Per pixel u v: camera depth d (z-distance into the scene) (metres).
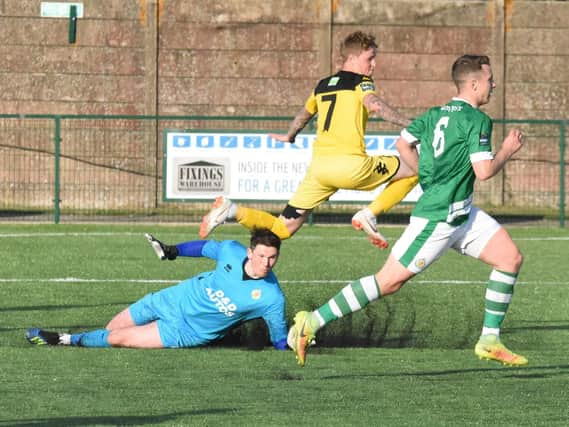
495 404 18.47
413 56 61.91
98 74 60.84
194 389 19.41
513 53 62.19
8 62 60.44
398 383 20.20
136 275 35.41
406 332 26.39
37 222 52.69
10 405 17.91
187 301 23.34
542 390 19.75
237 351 23.23
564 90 62.47
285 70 61.59
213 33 61.25
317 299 31.44
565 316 29.16
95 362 21.80
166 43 61.12
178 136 51.12
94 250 41.66
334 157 24.69
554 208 61.03
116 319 23.94
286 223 25.22
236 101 61.53
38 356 22.33
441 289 33.44
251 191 51.47
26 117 51.22
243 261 23.05
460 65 19.48
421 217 19.28
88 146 60.03
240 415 17.30
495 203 61.44
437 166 19.14
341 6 61.53
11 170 59.66
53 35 60.56
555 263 40.25
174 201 51.22
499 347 19.84
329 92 24.97
